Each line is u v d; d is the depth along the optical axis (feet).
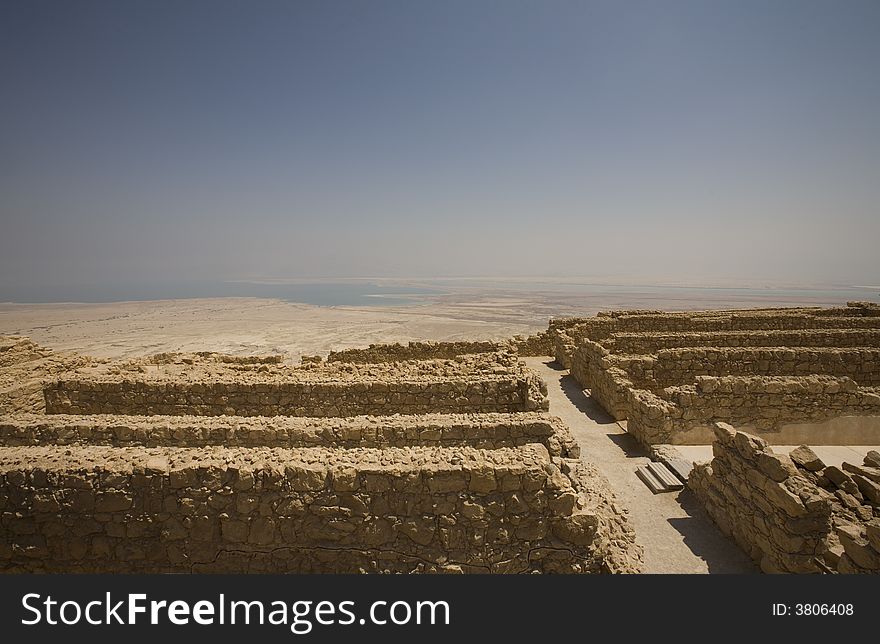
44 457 20.22
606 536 21.11
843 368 45.88
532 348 70.95
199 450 20.85
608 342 58.08
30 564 19.86
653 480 30.53
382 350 57.11
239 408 36.14
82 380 36.17
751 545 22.98
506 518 19.31
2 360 47.50
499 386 36.32
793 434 36.58
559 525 19.39
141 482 19.35
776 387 36.14
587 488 24.04
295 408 36.14
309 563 19.44
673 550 23.81
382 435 27.32
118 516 19.49
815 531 20.08
